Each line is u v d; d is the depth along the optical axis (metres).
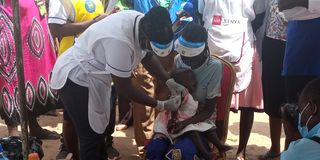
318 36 3.23
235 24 3.96
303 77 3.37
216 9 3.99
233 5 3.96
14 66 4.25
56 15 3.77
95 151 3.23
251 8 3.99
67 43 3.93
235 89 4.00
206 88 3.36
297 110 2.51
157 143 3.36
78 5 3.81
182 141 3.28
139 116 4.20
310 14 2.92
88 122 3.15
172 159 3.26
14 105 4.33
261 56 4.20
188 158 3.21
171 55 3.81
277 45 3.96
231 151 4.60
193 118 3.32
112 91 3.87
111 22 2.95
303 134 2.29
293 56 3.37
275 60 4.00
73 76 3.09
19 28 2.75
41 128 4.83
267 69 4.07
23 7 4.15
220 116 3.47
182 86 3.30
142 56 3.13
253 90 4.16
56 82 3.18
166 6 4.17
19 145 3.24
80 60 3.08
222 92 3.43
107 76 3.08
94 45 2.99
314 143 2.11
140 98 3.02
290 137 2.53
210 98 3.34
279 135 4.31
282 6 2.95
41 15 4.37
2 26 4.15
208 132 3.32
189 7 4.18
